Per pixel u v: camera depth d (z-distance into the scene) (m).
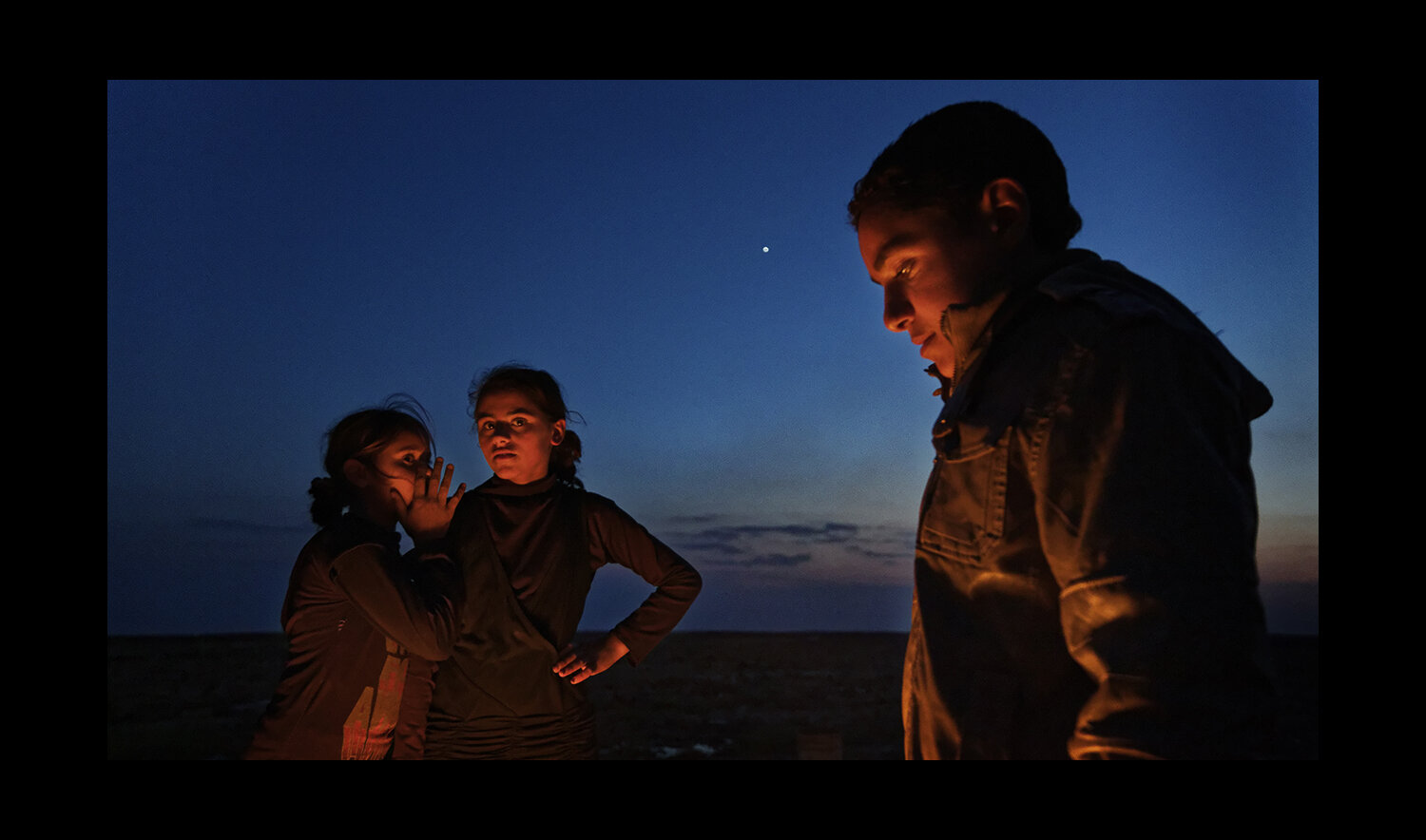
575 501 2.98
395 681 2.45
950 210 1.05
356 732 2.34
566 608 2.77
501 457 2.85
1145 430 0.78
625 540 2.98
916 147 1.08
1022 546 0.88
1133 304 0.85
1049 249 1.10
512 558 2.72
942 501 0.98
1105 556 0.76
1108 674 0.73
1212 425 0.80
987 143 1.06
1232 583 0.73
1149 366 0.81
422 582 2.54
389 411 2.67
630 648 2.88
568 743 2.66
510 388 2.90
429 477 2.66
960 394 0.99
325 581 2.37
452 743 2.56
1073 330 0.88
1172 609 0.71
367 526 2.43
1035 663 0.87
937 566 0.97
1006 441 0.90
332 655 2.33
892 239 1.08
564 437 3.04
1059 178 1.13
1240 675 0.71
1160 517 0.75
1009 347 0.96
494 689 2.59
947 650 0.93
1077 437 0.83
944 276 1.06
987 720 0.88
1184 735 0.69
